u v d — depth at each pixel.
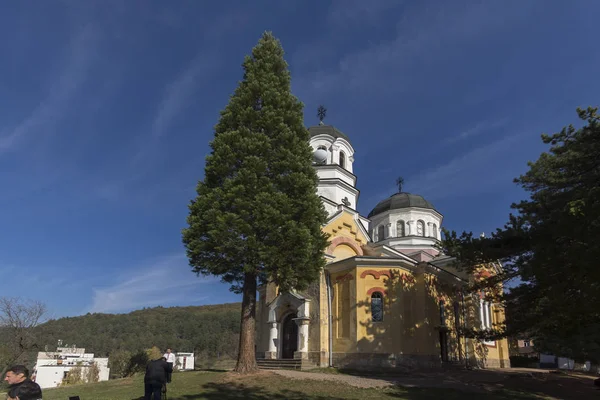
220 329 98.19
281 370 23.53
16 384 7.35
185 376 20.31
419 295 28.41
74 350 72.31
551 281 17.61
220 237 19.03
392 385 19.39
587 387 23.61
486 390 20.02
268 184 20.16
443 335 29.86
